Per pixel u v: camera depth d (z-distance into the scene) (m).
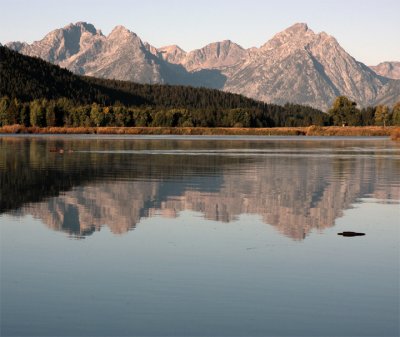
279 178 41.56
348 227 23.39
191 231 22.44
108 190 34.03
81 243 20.31
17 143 100.75
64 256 18.48
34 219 24.39
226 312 13.77
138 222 24.19
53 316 13.50
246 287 15.52
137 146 94.00
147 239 21.00
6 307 14.02
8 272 16.72
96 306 14.09
